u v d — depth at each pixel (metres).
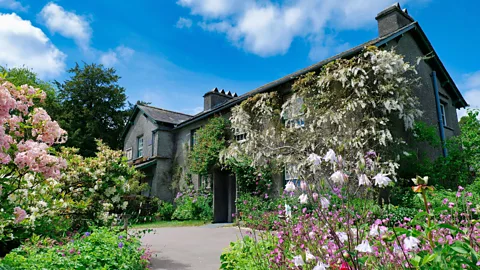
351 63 7.44
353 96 7.36
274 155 8.91
